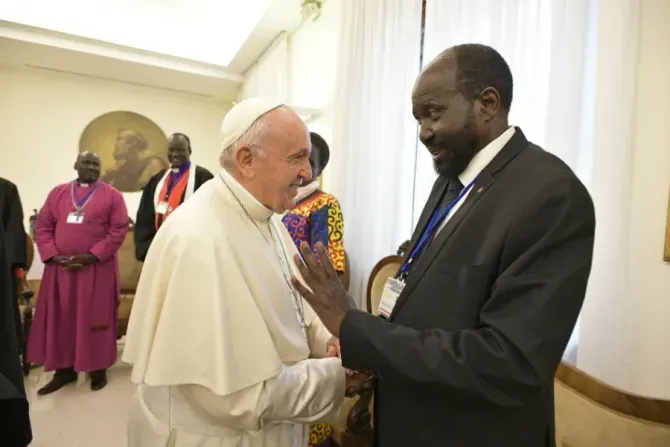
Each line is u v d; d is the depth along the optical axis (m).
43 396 2.71
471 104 0.68
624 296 1.22
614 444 0.98
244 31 4.83
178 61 5.45
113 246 2.82
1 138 5.39
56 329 2.73
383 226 2.38
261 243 0.94
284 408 0.82
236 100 6.75
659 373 1.20
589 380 1.07
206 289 0.81
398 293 0.83
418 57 2.24
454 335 0.60
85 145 5.82
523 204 0.61
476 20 1.80
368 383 1.02
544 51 1.54
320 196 1.83
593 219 0.60
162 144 6.33
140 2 4.46
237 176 0.92
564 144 1.37
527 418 0.65
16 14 4.61
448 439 0.66
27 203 5.52
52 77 5.63
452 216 0.72
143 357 0.83
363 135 2.60
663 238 1.20
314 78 3.78
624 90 1.22
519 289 0.57
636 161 1.24
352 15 2.79
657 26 1.21
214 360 0.78
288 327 0.94
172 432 0.89
